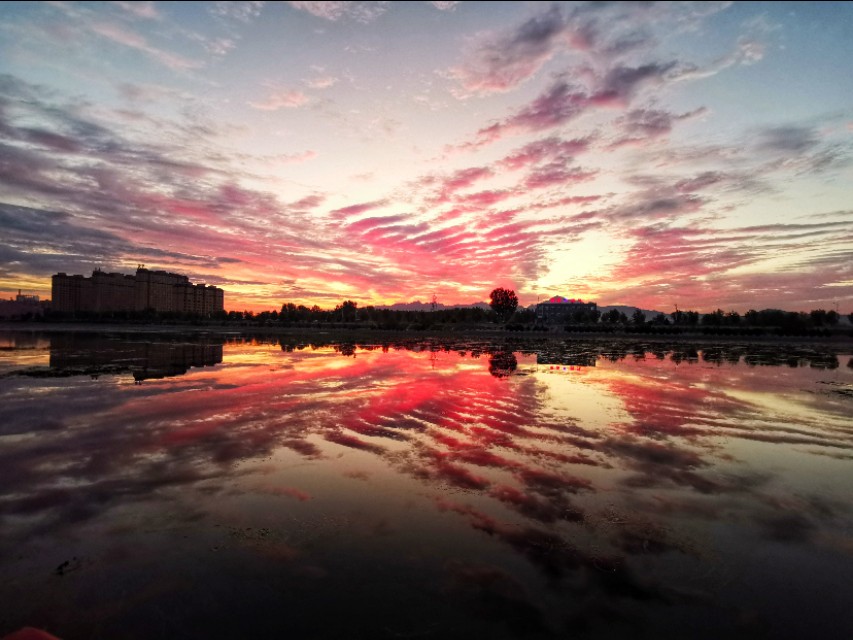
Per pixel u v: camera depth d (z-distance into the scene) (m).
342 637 4.91
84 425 13.25
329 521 7.50
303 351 39.22
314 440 11.91
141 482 9.10
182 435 12.27
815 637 4.97
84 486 8.91
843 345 47.91
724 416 14.81
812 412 15.47
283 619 5.21
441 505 8.12
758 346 46.50
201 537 7.00
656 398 17.64
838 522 7.64
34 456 10.58
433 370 25.83
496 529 7.27
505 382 21.28
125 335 62.69
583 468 10.01
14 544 6.81
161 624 5.14
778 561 6.47
